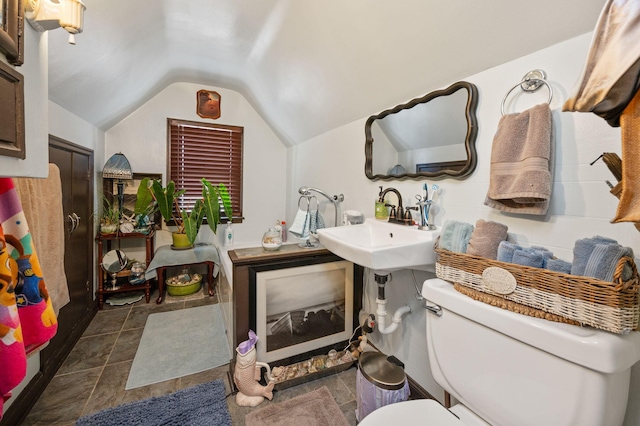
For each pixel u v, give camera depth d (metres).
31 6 0.64
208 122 3.03
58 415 1.28
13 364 0.69
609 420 0.62
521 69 0.96
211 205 2.60
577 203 0.83
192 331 2.08
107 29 1.35
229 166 3.18
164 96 2.84
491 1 0.88
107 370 1.62
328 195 2.25
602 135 0.78
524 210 0.92
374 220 1.57
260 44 1.87
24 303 0.80
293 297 1.63
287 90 2.23
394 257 1.06
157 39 1.78
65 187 1.82
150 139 2.81
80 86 1.67
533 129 0.87
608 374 0.59
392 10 1.12
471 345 0.85
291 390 1.49
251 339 1.44
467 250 0.95
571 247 0.84
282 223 2.59
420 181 1.40
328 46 1.52
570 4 0.77
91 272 2.31
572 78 0.82
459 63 1.13
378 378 1.17
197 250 2.71
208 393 1.44
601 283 0.62
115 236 2.43
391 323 1.52
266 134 3.29
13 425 1.19
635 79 0.44
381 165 1.66
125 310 2.42
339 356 1.70
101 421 1.24
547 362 0.68
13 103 0.57
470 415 0.87
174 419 1.26
